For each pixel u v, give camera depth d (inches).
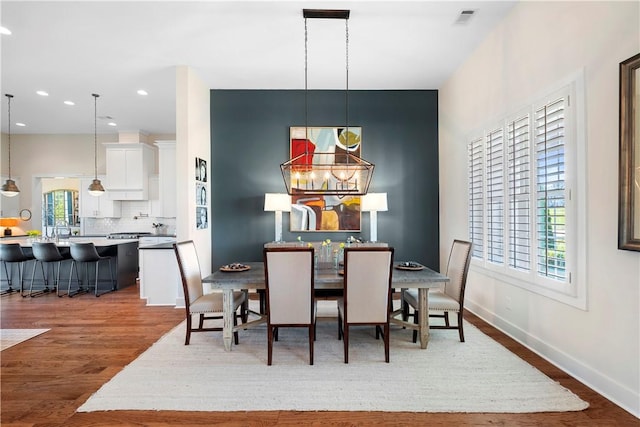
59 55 149.7
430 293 129.1
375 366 100.7
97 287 200.8
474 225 152.1
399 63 161.8
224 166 194.5
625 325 76.9
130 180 269.1
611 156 79.6
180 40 138.4
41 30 129.0
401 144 197.0
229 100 194.4
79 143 286.5
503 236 127.2
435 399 83.1
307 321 102.7
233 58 154.9
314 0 113.6
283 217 195.3
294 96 195.5
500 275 128.6
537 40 106.0
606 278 81.6
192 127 167.2
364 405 80.9
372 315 103.7
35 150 285.3
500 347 113.6
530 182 108.9
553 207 99.6
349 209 195.2
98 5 114.1
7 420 75.9
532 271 108.3
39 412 78.8
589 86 85.6
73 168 285.9
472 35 136.8
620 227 75.5
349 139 195.9
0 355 111.2
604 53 81.1
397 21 126.4
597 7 82.9
